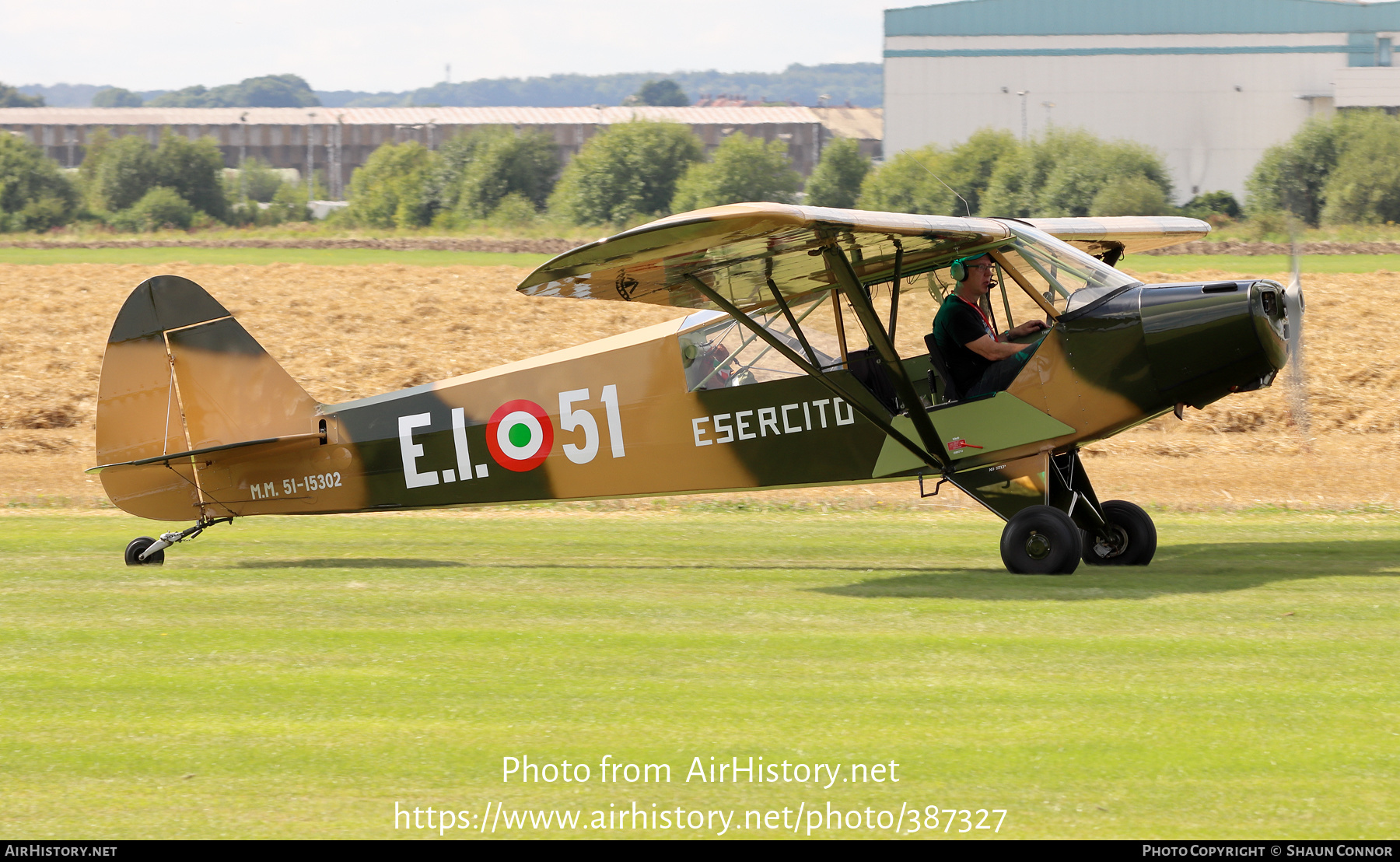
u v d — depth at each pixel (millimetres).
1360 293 82750
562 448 32688
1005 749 17922
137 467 33750
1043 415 29219
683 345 31672
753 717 19484
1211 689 20375
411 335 78562
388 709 20109
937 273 30078
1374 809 15789
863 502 45188
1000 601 26922
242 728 19281
